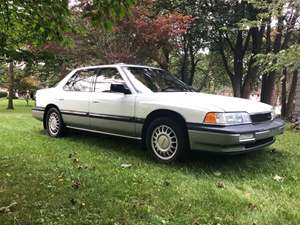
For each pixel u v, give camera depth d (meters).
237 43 19.94
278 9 10.06
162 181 4.78
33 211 3.71
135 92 6.07
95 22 4.09
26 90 24.30
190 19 14.18
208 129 5.10
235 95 20.47
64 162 5.64
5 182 4.59
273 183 4.86
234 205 4.03
